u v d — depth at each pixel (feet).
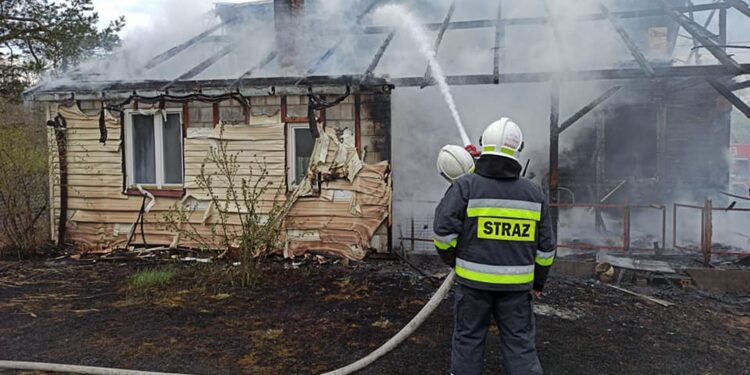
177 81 25.07
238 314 16.92
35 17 41.32
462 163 11.60
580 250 24.58
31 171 26.21
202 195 25.80
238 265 23.22
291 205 24.85
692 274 20.10
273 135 24.99
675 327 15.60
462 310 10.68
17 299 18.71
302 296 18.90
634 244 26.48
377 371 12.46
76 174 27.12
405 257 24.27
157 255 25.57
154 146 26.50
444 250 10.62
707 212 20.75
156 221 26.40
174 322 16.17
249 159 25.27
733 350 13.89
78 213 27.25
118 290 19.90
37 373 12.62
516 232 10.39
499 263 10.35
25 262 24.64
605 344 14.23
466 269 10.53
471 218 10.45
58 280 21.44
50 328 15.70
